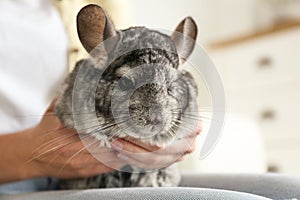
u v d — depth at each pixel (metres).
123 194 0.34
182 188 0.34
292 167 1.25
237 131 0.87
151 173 0.48
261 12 1.50
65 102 0.43
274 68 1.28
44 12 0.58
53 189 0.52
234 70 1.37
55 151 0.42
